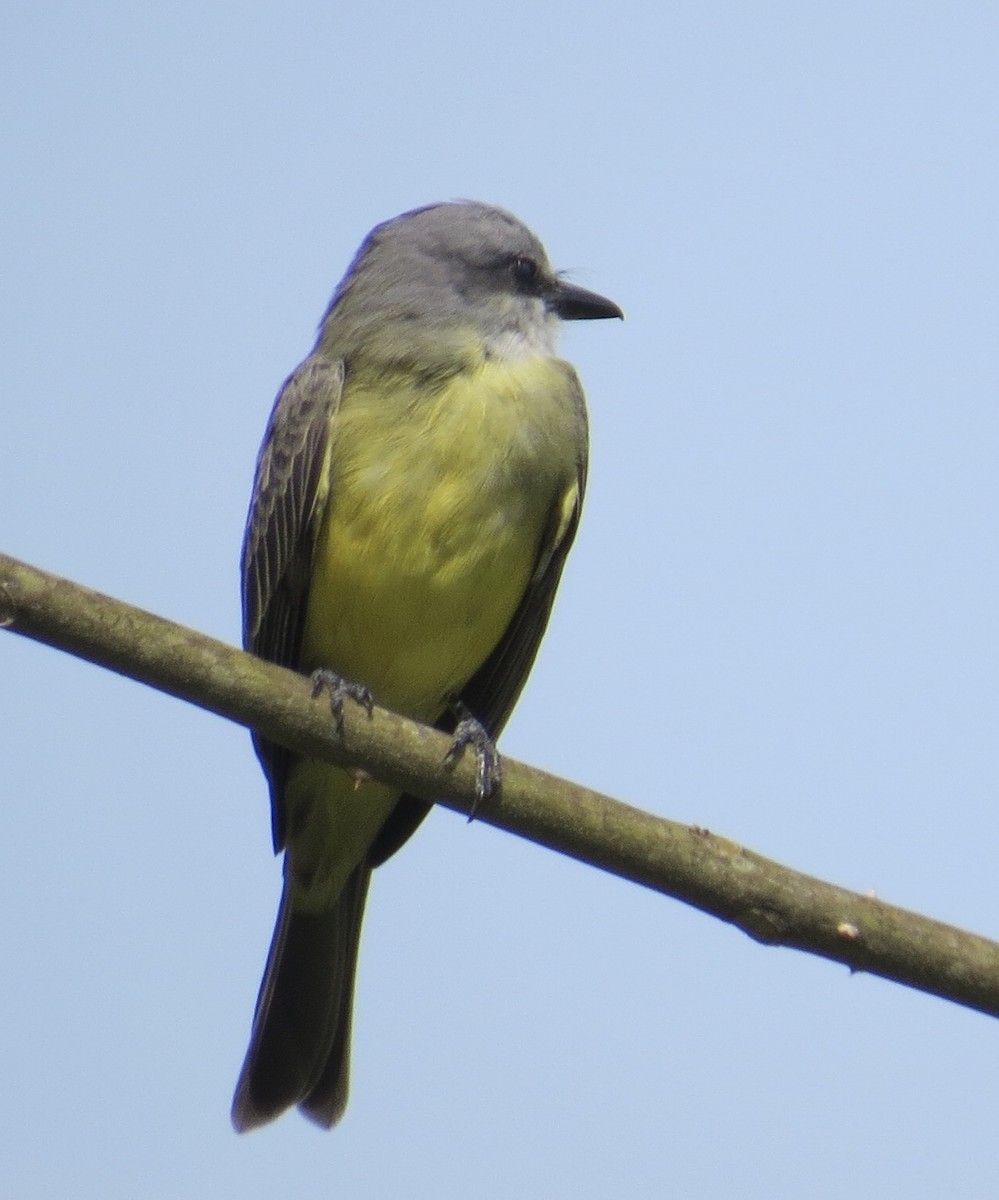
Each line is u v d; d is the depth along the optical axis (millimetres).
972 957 7812
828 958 7871
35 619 7344
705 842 7930
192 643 7758
